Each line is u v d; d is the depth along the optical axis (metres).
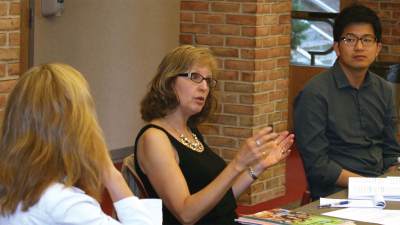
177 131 4.90
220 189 4.51
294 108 5.82
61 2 9.77
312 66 13.71
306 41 14.23
